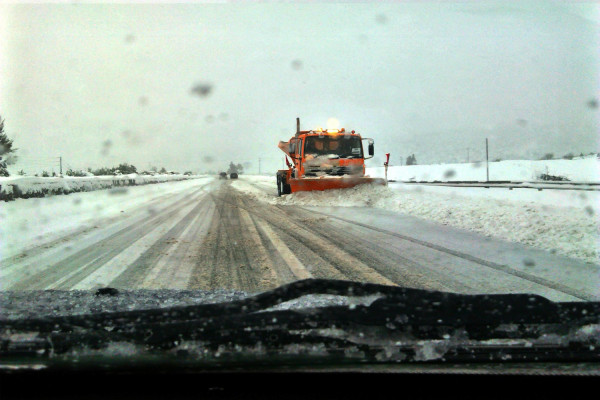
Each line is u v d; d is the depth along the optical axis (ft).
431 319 6.70
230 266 19.24
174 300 10.88
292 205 53.62
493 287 15.06
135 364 6.21
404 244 24.66
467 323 6.68
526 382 6.40
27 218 40.16
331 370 6.33
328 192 54.54
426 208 41.81
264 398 6.13
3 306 9.71
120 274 17.83
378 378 6.41
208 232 30.48
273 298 7.47
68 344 6.34
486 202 41.19
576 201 47.88
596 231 24.68
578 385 6.38
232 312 7.20
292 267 18.92
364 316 6.72
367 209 46.42
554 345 6.53
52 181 74.59
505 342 6.52
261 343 6.41
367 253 22.04
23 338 6.46
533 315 6.86
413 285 15.44
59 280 16.85
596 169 127.24
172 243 25.91
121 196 76.43
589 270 17.56
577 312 6.89
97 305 10.00
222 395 6.20
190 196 76.79
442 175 152.66
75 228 33.22
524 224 28.71
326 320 6.68
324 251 22.77
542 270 17.69
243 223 35.58
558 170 131.95
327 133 56.59
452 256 20.95
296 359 6.27
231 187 119.24
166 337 6.45
